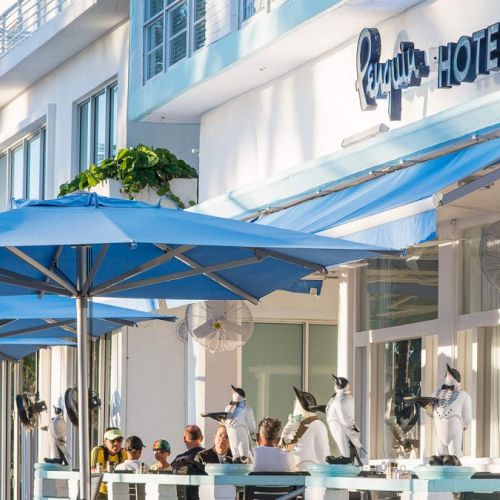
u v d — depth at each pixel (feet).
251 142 67.05
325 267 38.55
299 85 62.23
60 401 95.04
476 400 51.83
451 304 53.47
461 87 48.21
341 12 53.57
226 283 41.60
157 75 71.20
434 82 50.03
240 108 68.49
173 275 38.09
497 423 50.78
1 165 117.91
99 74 94.07
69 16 90.84
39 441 99.04
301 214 54.44
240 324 59.62
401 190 44.37
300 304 72.49
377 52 53.52
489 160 39.96
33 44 97.96
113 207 36.88
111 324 62.64
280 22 57.47
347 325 62.39
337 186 54.39
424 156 47.14
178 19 69.97
